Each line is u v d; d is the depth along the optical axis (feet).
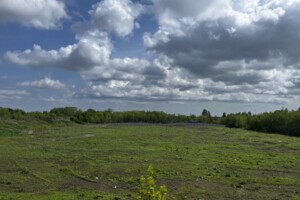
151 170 26.27
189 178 68.23
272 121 219.82
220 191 58.49
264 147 126.41
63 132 184.55
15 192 56.39
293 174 74.69
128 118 359.87
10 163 84.99
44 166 81.05
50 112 301.84
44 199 51.65
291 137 174.91
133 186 61.36
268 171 77.87
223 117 338.34
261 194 56.90
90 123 312.71
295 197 55.06
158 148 117.80
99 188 59.93
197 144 132.36
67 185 62.13
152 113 374.43
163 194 26.78
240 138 163.02
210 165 84.43
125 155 100.42
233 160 92.79
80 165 82.64
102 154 102.58
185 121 380.78
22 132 179.42
